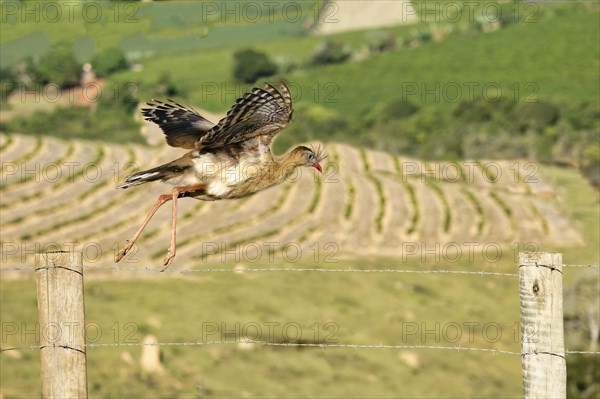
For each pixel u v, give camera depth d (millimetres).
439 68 140125
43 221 64500
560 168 84562
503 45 149250
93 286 50188
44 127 91500
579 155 87188
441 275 55844
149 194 70875
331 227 66438
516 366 42594
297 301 50062
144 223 10461
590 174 79438
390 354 43094
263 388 38688
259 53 128500
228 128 10742
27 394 35875
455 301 51594
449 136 101312
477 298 52031
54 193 69688
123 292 49250
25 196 68562
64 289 9039
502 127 101625
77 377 9078
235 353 41906
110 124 92438
